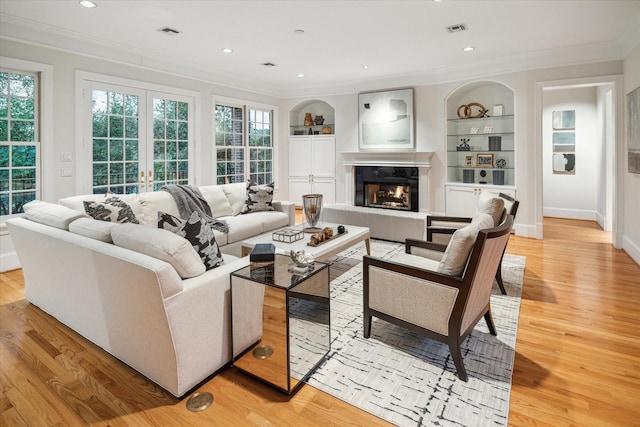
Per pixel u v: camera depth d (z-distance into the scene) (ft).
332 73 19.92
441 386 6.31
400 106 20.54
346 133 22.72
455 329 6.46
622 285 10.97
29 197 13.01
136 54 15.53
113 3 10.84
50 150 13.19
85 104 14.14
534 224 16.96
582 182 21.52
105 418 5.60
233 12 11.51
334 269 12.72
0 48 11.80
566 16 12.07
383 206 21.72
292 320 6.60
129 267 5.98
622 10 11.62
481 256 6.30
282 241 11.19
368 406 5.84
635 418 5.48
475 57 16.87
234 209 15.43
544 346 7.57
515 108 16.97
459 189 19.19
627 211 14.43
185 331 5.93
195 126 18.57
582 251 14.76
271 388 6.31
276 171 24.43
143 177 16.43
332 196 23.59
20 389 6.30
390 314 7.47
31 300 9.71
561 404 5.80
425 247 9.48
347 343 7.79
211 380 6.55
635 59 12.98
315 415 5.66
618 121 14.76
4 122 12.32
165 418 5.60
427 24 12.67
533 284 11.16
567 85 15.75
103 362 7.07
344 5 11.07
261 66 18.35
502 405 5.80
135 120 15.98
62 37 13.15
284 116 24.47
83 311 7.66
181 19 12.10
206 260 7.40
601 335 8.00
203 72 18.66
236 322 6.84
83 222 8.02
